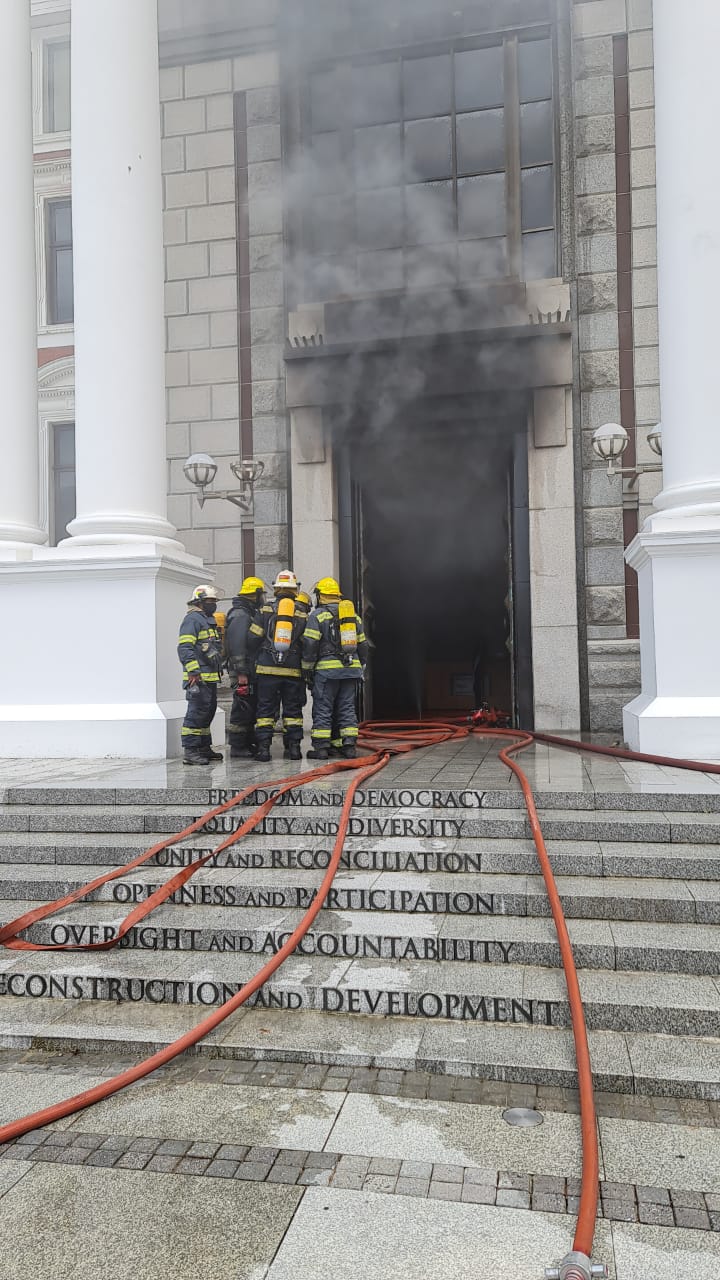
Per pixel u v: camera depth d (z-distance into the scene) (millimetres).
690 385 8352
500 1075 3771
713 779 6730
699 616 8031
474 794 6168
